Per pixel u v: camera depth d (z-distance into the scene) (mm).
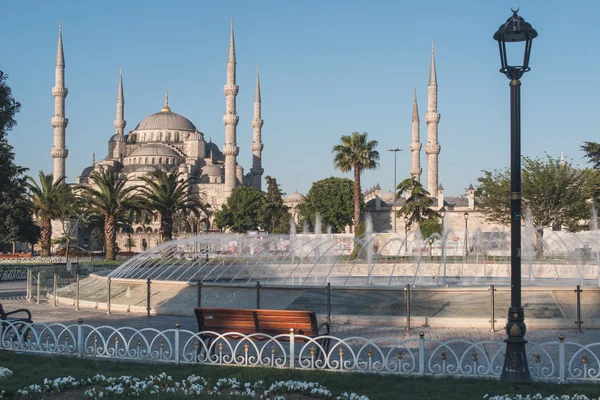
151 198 68312
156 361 15469
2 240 97125
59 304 29141
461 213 115750
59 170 131000
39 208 75438
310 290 25125
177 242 41531
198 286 23922
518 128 13977
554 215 71312
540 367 14727
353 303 23938
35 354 16438
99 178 68938
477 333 20484
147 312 24859
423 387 12914
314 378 13633
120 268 38375
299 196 170125
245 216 131000
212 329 16188
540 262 50750
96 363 15250
